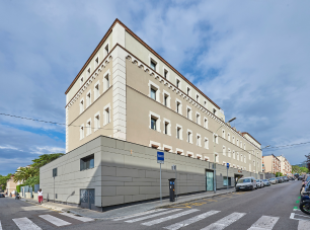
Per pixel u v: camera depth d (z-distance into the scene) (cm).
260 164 5834
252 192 2192
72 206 1559
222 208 1152
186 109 2502
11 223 909
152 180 1594
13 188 7575
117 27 1717
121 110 1582
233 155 3844
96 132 1834
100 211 1203
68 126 2520
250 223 786
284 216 899
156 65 2109
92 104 1967
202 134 2789
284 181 5272
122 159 1384
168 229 719
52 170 2162
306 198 968
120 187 1330
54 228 801
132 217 1001
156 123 1986
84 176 1445
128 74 1712
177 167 1919
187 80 2598
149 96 1900
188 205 1334
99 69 1895
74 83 2492
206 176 2431
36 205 1992
